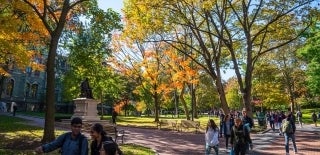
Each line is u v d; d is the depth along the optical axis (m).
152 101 66.88
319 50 40.19
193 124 31.47
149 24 28.25
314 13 28.97
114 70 46.88
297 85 76.94
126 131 29.34
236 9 32.84
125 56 44.91
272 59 63.41
